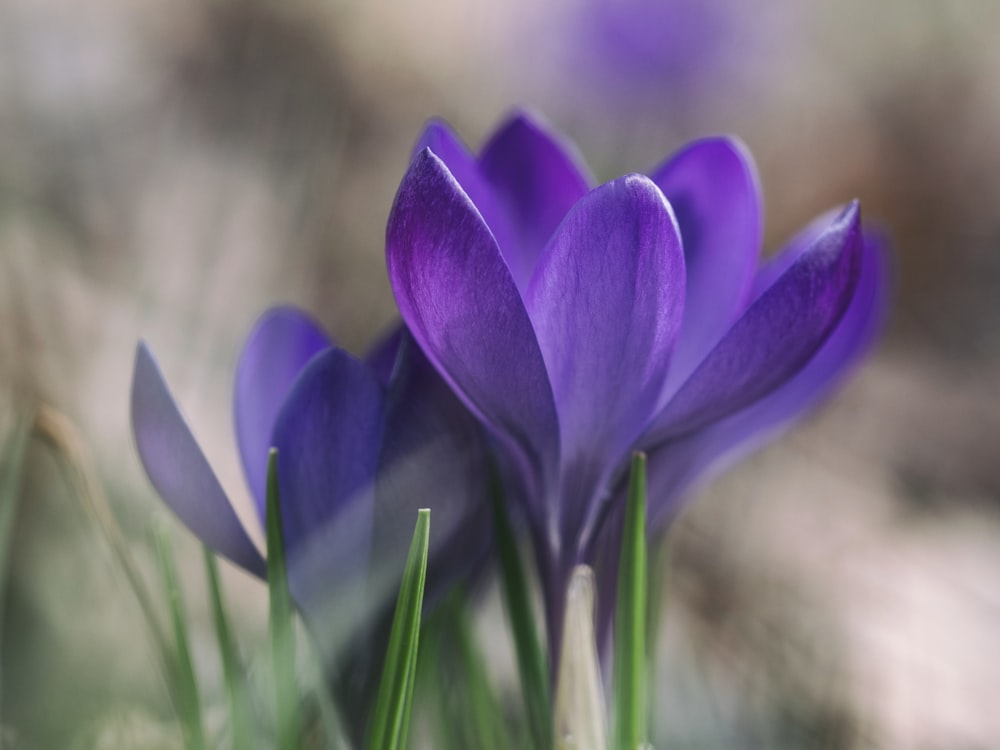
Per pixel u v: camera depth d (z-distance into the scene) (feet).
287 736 1.22
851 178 5.21
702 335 1.26
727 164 1.26
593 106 4.65
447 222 1.17
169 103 3.51
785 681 1.63
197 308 2.27
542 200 1.27
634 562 1.22
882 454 3.47
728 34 4.78
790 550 2.63
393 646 1.20
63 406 1.85
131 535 1.54
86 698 1.40
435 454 1.22
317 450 1.21
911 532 3.02
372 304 3.07
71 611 1.46
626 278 1.20
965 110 5.61
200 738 1.26
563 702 1.23
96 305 2.24
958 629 2.41
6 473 1.33
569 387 1.22
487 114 4.54
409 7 4.61
